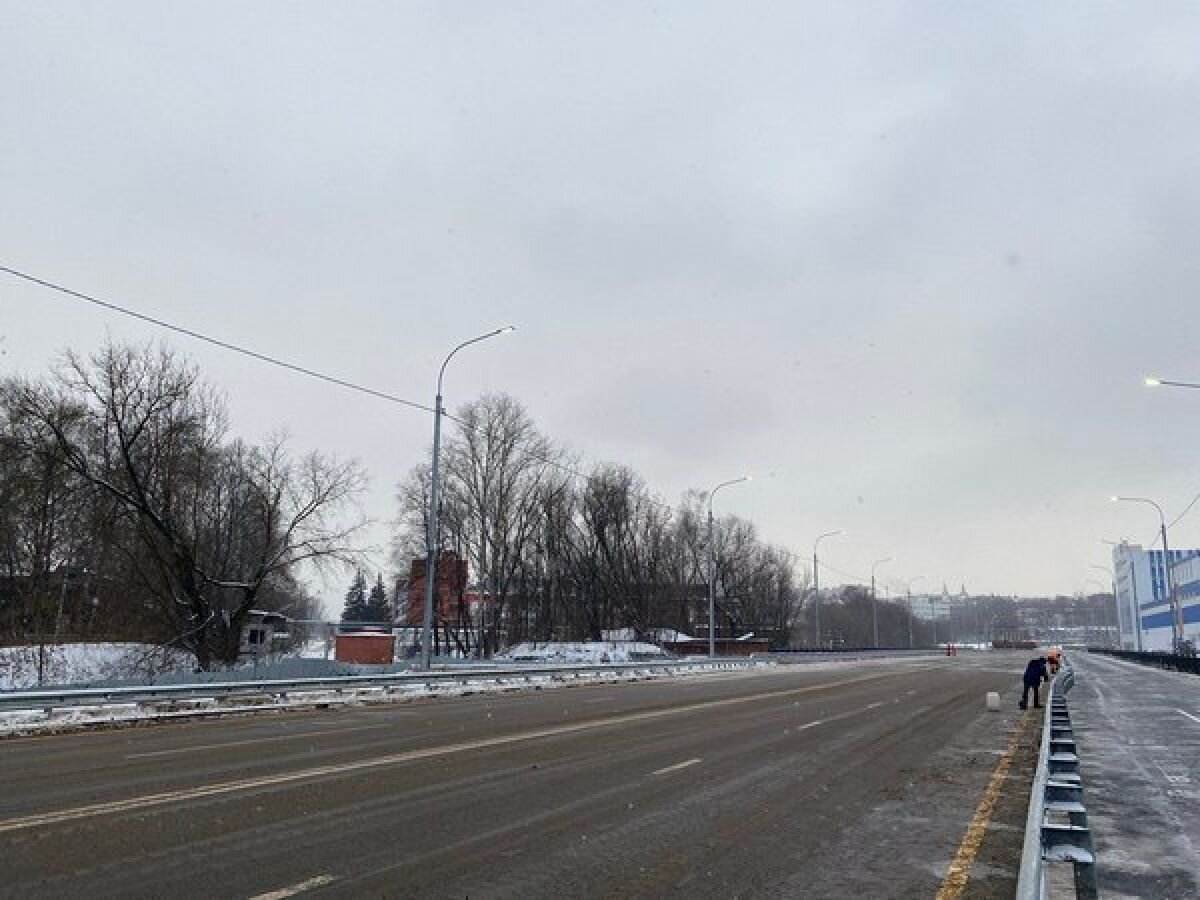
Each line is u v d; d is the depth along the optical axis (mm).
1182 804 11398
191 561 38250
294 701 25016
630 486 86438
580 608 82625
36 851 7699
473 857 7809
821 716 22859
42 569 38719
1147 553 130500
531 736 17188
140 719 20031
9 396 35938
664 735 17781
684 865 7754
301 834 8500
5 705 19203
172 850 7801
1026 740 18047
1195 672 48344
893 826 9625
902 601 175000
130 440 36969
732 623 103500
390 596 122688
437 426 35062
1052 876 7520
